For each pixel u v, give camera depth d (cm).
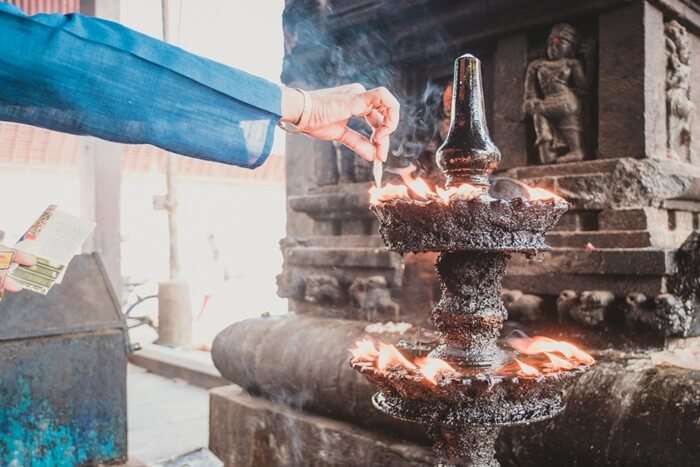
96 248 632
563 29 266
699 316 225
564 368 125
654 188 240
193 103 118
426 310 300
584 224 260
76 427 298
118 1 630
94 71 108
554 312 258
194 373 583
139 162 1546
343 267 336
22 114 109
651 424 180
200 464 208
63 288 309
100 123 112
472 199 118
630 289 234
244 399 323
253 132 125
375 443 251
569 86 269
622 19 252
